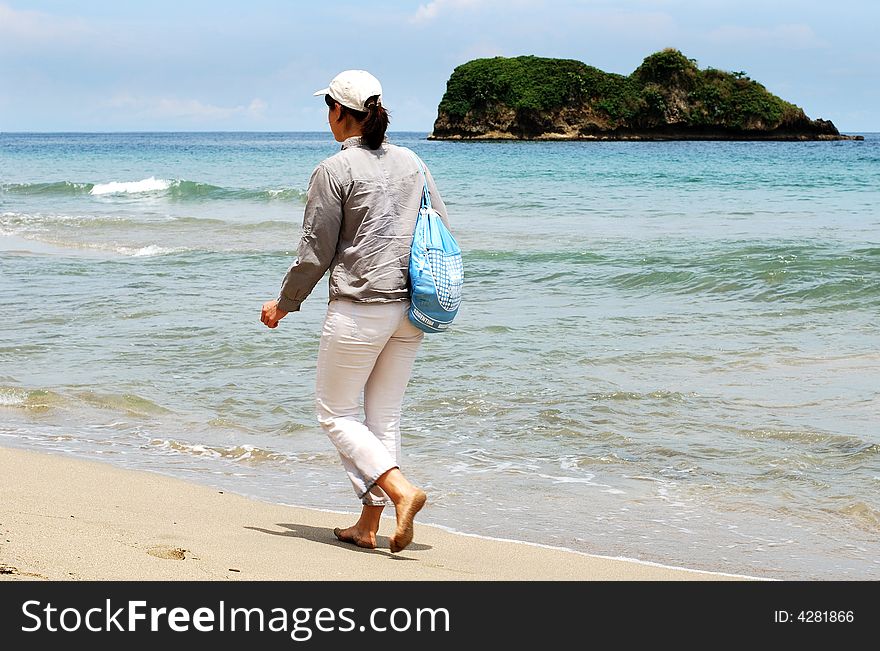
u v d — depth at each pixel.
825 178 30.84
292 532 3.78
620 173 35.97
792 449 5.13
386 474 3.42
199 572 3.03
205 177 35.22
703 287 10.33
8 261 13.06
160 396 6.42
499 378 6.70
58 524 3.44
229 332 8.23
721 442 5.28
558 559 3.62
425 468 4.97
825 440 5.23
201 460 5.14
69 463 4.81
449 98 126.06
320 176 3.25
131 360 7.36
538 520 4.17
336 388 3.43
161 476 4.71
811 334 8.02
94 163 50.09
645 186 28.41
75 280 11.30
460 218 19.41
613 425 5.63
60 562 2.96
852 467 4.81
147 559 3.08
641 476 4.80
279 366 7.14
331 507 4.31
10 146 101.75
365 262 3.28
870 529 4.06
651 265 11.77
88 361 7.34
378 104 3.31
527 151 72.50
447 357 7.36
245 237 16.39
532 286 10.85
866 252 11.89
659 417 5.77
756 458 5.00
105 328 8.51
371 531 3.62
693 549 3.81
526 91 121.94
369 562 3.39
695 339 7.89
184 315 9.02
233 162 50.62
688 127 123.00
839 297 9.45
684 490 4.58
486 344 7.77
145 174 37.53
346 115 3.33
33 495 4.02
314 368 7.06
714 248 13.27
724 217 18.83
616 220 18.62
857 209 19.97
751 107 122.94
